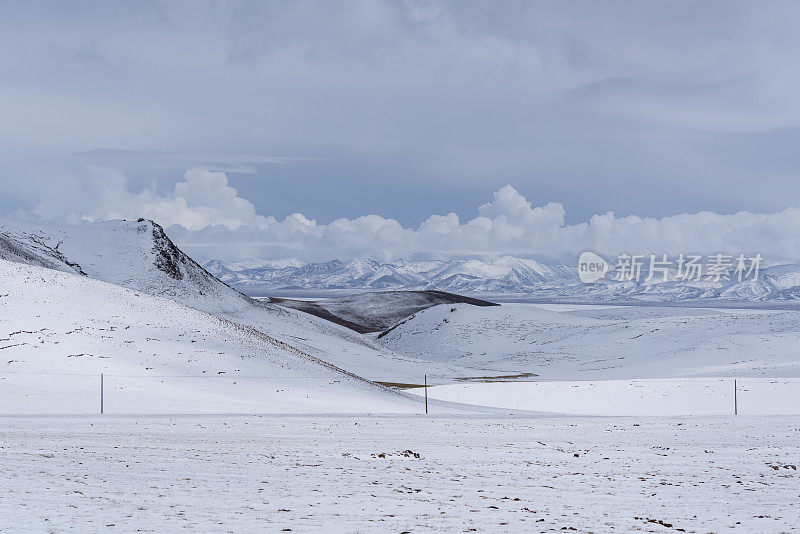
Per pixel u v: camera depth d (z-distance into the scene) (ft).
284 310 541.34
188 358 209.15
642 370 385.70
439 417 167.12
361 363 387.34
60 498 48.73
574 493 61.52
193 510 47.14
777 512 52.90
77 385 168.35
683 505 55.83
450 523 45.68
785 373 294.87
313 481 63.82
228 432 117.19
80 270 467.11
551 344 524.11
